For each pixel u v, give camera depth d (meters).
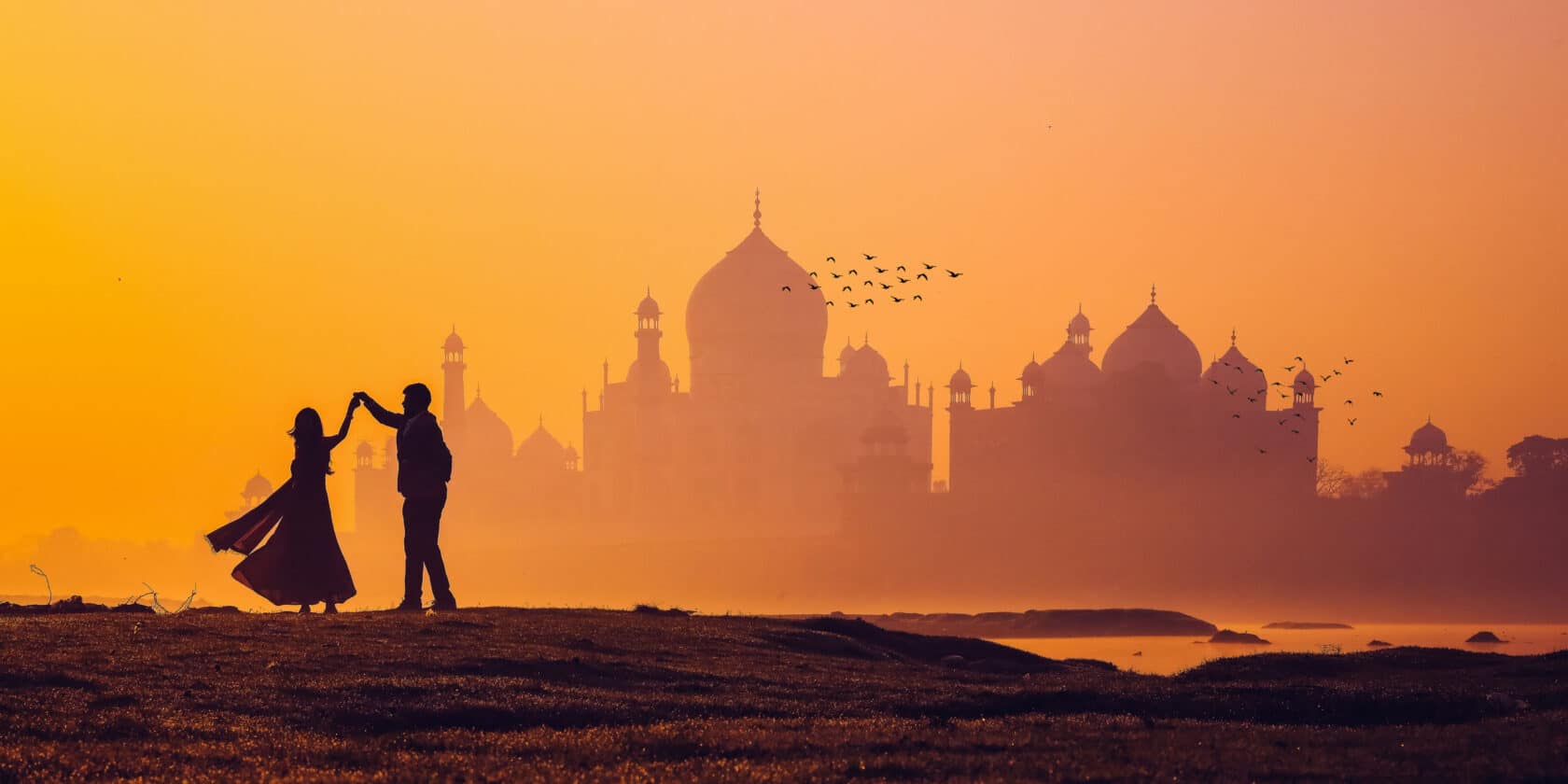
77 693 35.28
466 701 37.19
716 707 39.28
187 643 43.16
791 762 30.28
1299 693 43.28
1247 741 33.31
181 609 55.25
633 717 37.44
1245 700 42.12
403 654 43.34
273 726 33.78
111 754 29.69
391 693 37.72
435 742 32.66
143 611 55.06
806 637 56.97
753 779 28.33
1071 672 58.31
